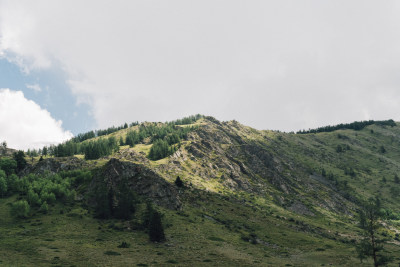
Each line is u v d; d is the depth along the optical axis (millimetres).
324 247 98500
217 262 63938
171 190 134750
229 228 110438
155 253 69062
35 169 159000
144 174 138875
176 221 105188
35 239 72312
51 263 52344
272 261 71688
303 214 172125
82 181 134375
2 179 118938
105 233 85688
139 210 109625
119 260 59094
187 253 71438
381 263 60500
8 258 52531
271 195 195750
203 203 142625
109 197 105562
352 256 84000
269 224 129750
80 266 51562
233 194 177750
